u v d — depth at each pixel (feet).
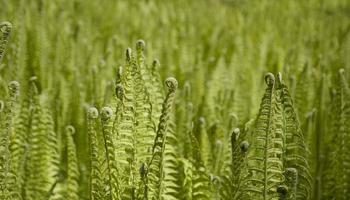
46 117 12.18
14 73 15.31
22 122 12.09
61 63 19.92
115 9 36.45
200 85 18.11
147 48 20.36
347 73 17.84
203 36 33.86
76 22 29.50
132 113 10.47
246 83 19.38
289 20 42.42
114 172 10.41
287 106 10.44
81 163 12.50
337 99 12.70
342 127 12.33
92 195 10.59
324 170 12.99
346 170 12.25
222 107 15.03
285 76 15.35
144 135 10.55
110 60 18.53
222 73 18.24
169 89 10.04
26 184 11.78
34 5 24.86
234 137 10.13
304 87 14.71
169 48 23.72
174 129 12.37
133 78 10.48
